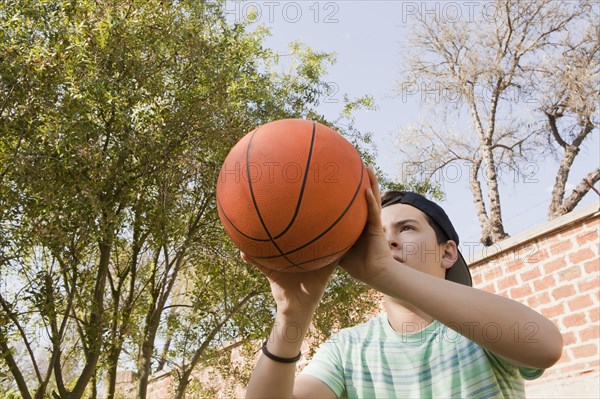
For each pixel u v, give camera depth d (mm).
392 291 1486
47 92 4234
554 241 5039
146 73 4711
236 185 1562
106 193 4629
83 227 4273
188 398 7707
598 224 4719
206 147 4930
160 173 4754
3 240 4230
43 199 4148
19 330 4680
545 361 1391
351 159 1577
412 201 1977
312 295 1621
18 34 4117
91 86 4285
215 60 5086
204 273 5953
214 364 6957
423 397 1726
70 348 5914
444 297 1418
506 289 5391
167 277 6043
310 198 1489
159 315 5680
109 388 5809
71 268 4582
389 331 1906
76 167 4320
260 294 5941
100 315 4789
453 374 1706
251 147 1590
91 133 4469
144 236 5352
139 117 4379
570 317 4793
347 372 1855
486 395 1638
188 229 5430
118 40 4633
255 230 1528
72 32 4293
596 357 4539
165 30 4926
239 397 8305
